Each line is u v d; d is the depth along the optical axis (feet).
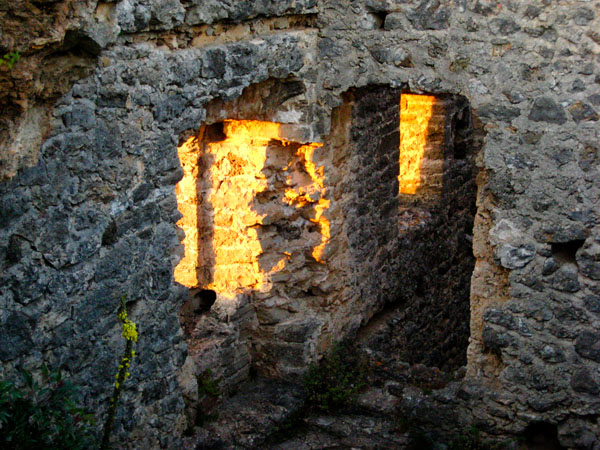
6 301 16.57
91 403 18.69
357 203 26.08
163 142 19.35
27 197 16.53
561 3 20.29
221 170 23.84
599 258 21.15
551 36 20.57
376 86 25.02
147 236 19.48
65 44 16.30
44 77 16.20
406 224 30.83
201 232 24.36
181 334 20.93
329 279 24.94
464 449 22.85
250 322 24.79
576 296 21.59
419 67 22.17
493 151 21.71
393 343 28.94
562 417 22.36
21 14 15.14
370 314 27.84
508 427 22.89
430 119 32.24
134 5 17.71
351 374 24.57
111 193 18.26
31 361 17.24
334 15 22.59
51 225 17.08
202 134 23.61
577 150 20.89
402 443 23.15
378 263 27.99
